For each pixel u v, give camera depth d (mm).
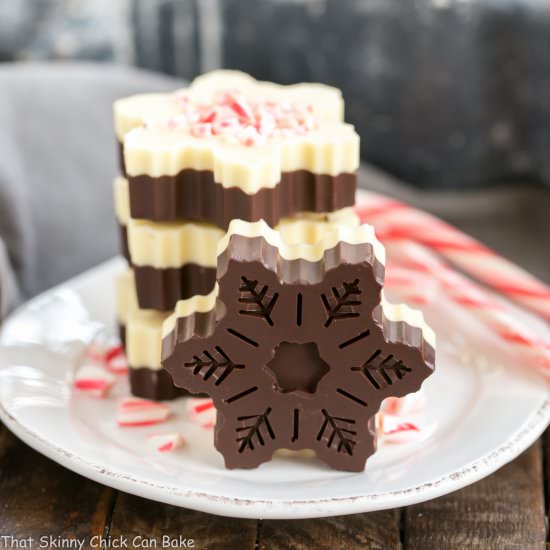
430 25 664
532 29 663
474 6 660
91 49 674
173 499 406
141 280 455
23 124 591
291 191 445
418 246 528
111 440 441
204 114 457
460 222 696
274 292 406
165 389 466
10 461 447
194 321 416
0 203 562
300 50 683
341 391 417
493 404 457
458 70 672
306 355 419
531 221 699
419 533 419
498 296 548
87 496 432
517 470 446
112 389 473
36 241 579
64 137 597
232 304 407
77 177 594
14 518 422
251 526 421
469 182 703
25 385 461
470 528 421
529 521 424
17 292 558
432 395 468
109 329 506
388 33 669
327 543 415
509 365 481
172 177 441
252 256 403
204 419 448
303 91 482
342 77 683
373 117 688
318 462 430
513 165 697
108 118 608
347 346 412
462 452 430
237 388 417
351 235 410
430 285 518
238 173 428
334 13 672
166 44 688
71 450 424
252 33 686
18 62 668
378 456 433
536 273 651
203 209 446
